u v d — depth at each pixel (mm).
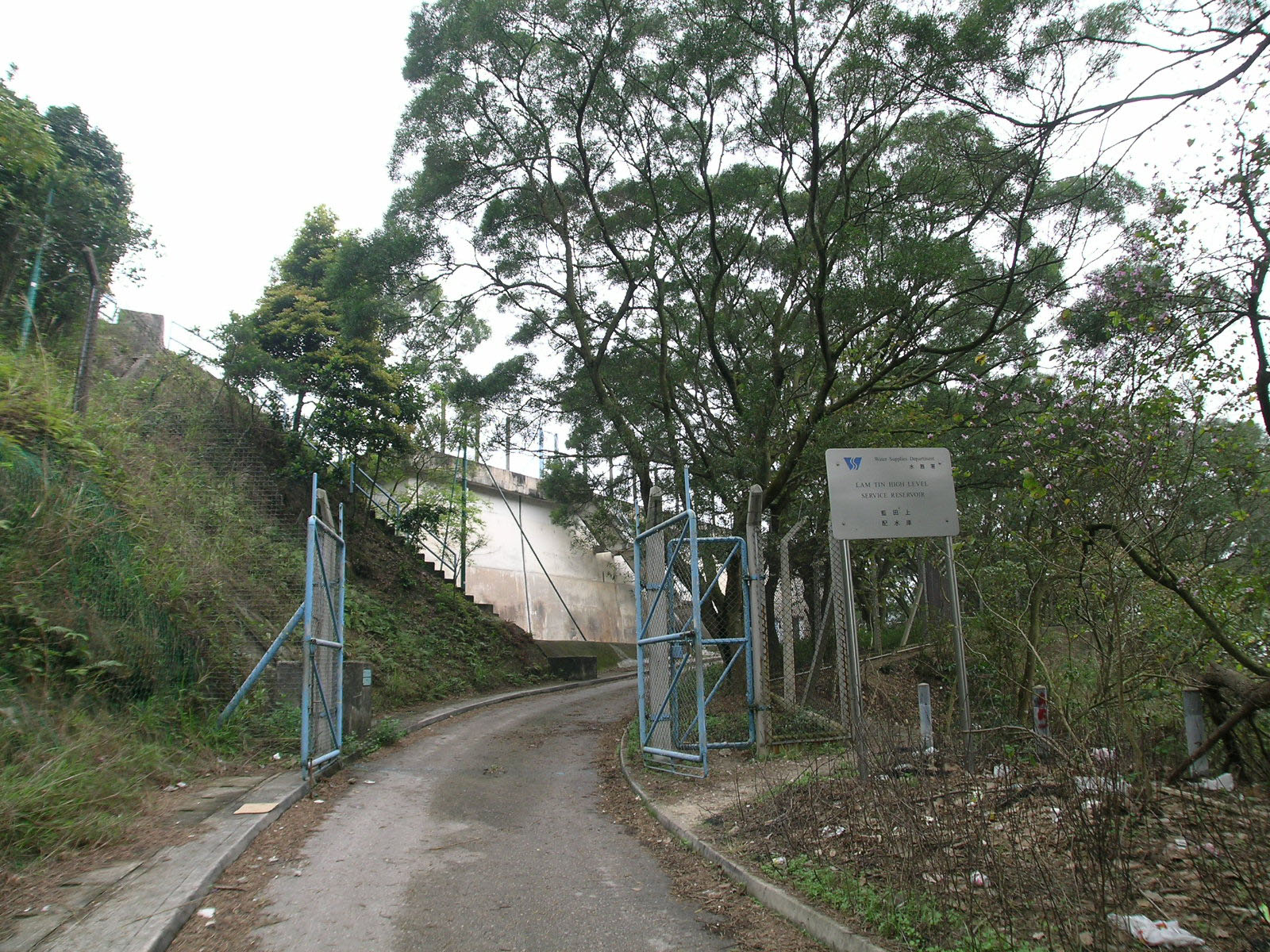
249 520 14172
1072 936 3514
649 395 17812
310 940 4387
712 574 14422
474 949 4301
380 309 15359
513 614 28203
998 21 9688
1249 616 7484
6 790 5469
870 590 15039
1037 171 10016
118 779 6695
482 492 28266
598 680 25250
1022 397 11219
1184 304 6965
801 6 12070
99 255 15438
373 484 21188
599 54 14039
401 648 17641
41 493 8758
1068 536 7156
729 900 4996
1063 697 8070
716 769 8758
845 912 4355
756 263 16547
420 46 14641
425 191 15375
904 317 11758
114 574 9008
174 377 16344
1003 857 4391
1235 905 3943
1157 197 6938
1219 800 5379
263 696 9727
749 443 14234
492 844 6426
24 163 12516
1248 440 6965
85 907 4531
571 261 16844
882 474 7809
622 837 6680
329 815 7223
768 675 10031
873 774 5570
